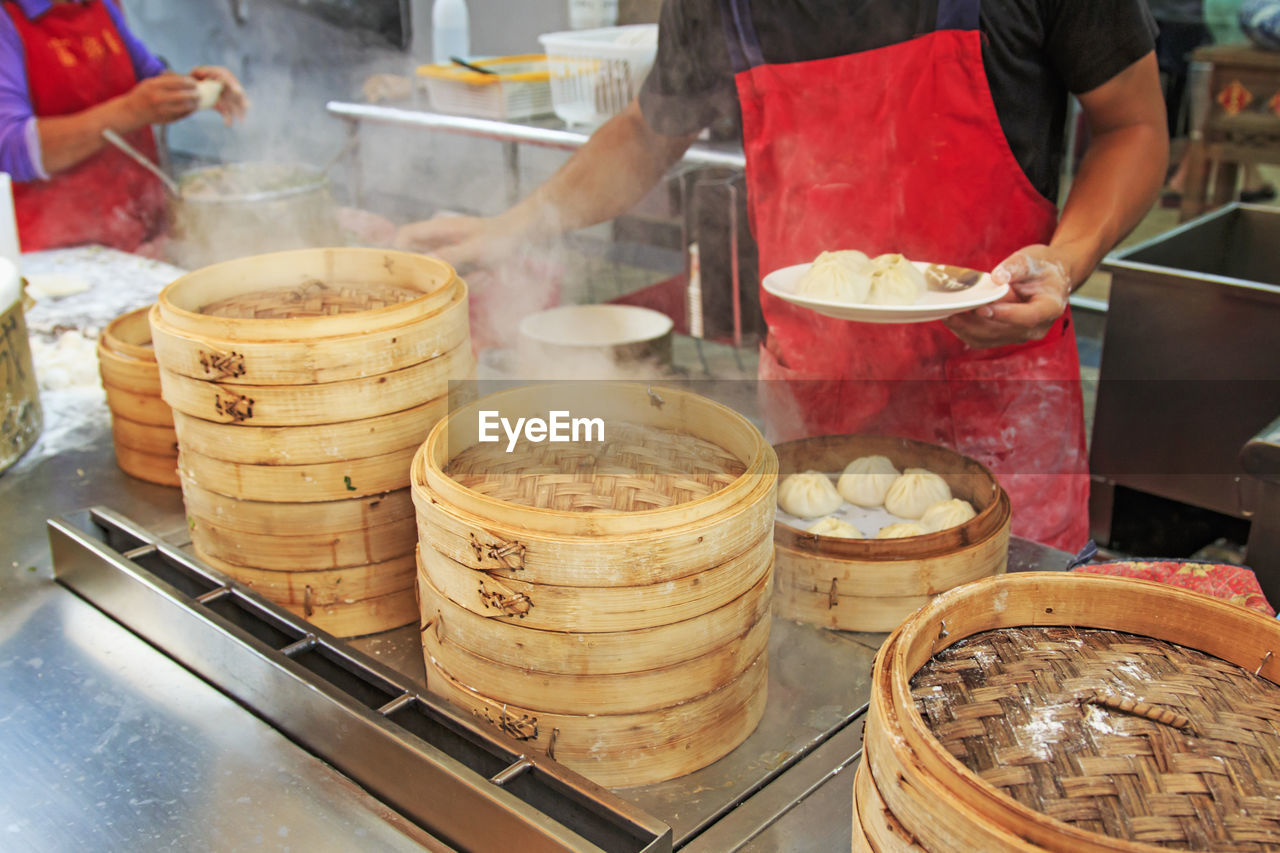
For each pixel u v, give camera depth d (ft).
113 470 5.89
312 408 3.83
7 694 3.97
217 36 12.16
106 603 4.53
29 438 6.12
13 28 10.73
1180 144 13.55
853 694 3.80
